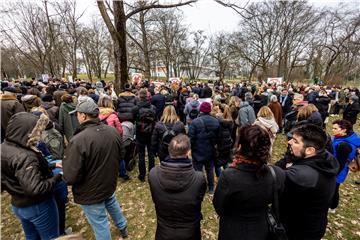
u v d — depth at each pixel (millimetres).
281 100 8531
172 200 1940
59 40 24047
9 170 1935
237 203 1638
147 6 6852
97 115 2348
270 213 1742
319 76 33594
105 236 2471
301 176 1685
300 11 27422
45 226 2197
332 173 1705
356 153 2930
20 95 5605
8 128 1931
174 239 2025
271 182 1619
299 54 30500
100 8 6293
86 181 2258
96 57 40281
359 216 3543
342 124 2939
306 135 1785
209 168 3863
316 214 1742
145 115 4109
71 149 2137
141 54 25203
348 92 13047
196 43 43406
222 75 41375
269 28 29312
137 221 3369
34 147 2051
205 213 3547
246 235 1659
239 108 5645
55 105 5270
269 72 37125
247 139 1558
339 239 3039
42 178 2025
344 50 29500
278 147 6684
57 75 25812
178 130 3523
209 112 3648
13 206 2092
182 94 8906
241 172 1600
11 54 26188
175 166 1919
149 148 4355
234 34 32500
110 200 2701
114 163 2385
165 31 29078
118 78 6973
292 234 1852
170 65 38906
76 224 3242
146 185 4332
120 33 6648
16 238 2996
